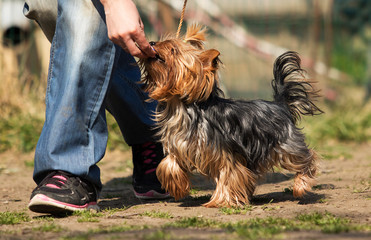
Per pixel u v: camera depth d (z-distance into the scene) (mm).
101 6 4473
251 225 3518
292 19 19234
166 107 4793
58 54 4484
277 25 19578
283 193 5641
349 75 17297
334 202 4832
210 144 4582
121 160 9320
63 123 4305
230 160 4680
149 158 5383
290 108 5516
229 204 4664
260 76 17734
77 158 4344
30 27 12438
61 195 4211
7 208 4988
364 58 17891
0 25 12375
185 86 4602
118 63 5078
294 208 4500
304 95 5574
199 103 4695
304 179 5066
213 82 4719
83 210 4344
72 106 4332
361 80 16984
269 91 17031
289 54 5559
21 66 11641
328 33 16422
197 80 4621
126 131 5367
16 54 12492
